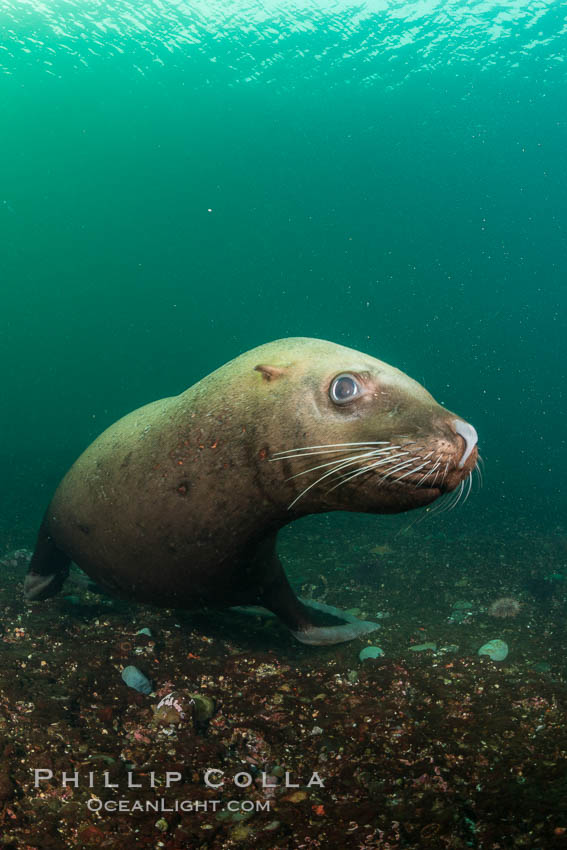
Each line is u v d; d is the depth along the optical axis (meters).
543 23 26.47
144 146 34.06
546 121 34.28
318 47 28.56
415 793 2.72
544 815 2.39
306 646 4.69
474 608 5.83
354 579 6.77
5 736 2.93
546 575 6.96
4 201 35.97
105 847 2.30
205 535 3.69
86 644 4.19
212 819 2.52
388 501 3.17
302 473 3.32
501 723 3.39
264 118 33.38
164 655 4.19
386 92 32.00
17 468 14.03
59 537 4.46
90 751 2.94
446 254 44.47
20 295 40.28
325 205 40.19
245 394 3.52
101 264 40.59
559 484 14.13
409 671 4.21
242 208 39.47
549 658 4.55
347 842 2.34
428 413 2.98
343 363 3.33
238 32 27.38
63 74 29.23
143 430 4.02
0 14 24.95
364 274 45.47
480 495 12.33
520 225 42.44
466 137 35.47
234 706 3.62
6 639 4.14
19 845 2.26
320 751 3.16
